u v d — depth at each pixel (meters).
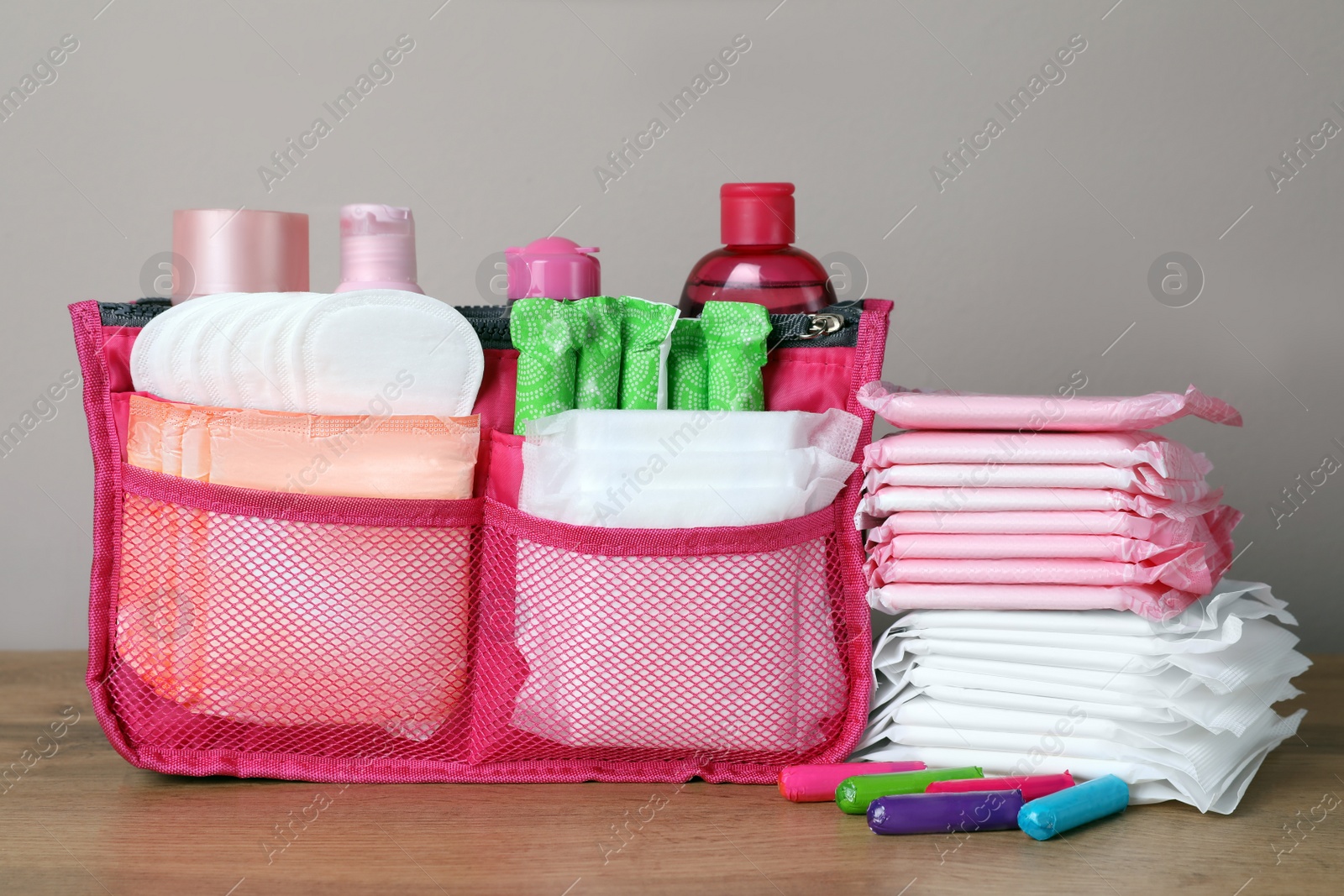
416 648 0.82
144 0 1.26
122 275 1.29
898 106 1.31
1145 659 0.78
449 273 1.32
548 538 0.80
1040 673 0.80
